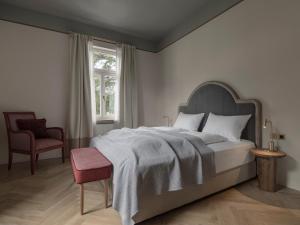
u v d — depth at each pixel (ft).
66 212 5.83
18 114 10.36
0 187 7.64
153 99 16.40
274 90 8.01
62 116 12.36
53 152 12.11
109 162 6.04
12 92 10.90
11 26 10.81
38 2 10.56
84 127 12.77
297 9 7.20
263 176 7.38
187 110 12.55
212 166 6.56
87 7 11.09
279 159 7.81
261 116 8.48
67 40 12.46
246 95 9.14
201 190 6.47
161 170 5.41
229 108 9.72
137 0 10.40
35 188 7.56
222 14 10.27
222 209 6.04
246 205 6.28
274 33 7.94
